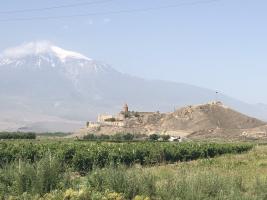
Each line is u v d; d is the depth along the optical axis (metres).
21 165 22.17
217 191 21.91
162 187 21.30
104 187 20.91
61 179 21.97
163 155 57.53
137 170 23.91
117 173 21.55
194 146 72.62
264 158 56.50
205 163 49.25
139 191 20.80
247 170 38.62
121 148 57.84
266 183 24.78
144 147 61.69
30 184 21.02
